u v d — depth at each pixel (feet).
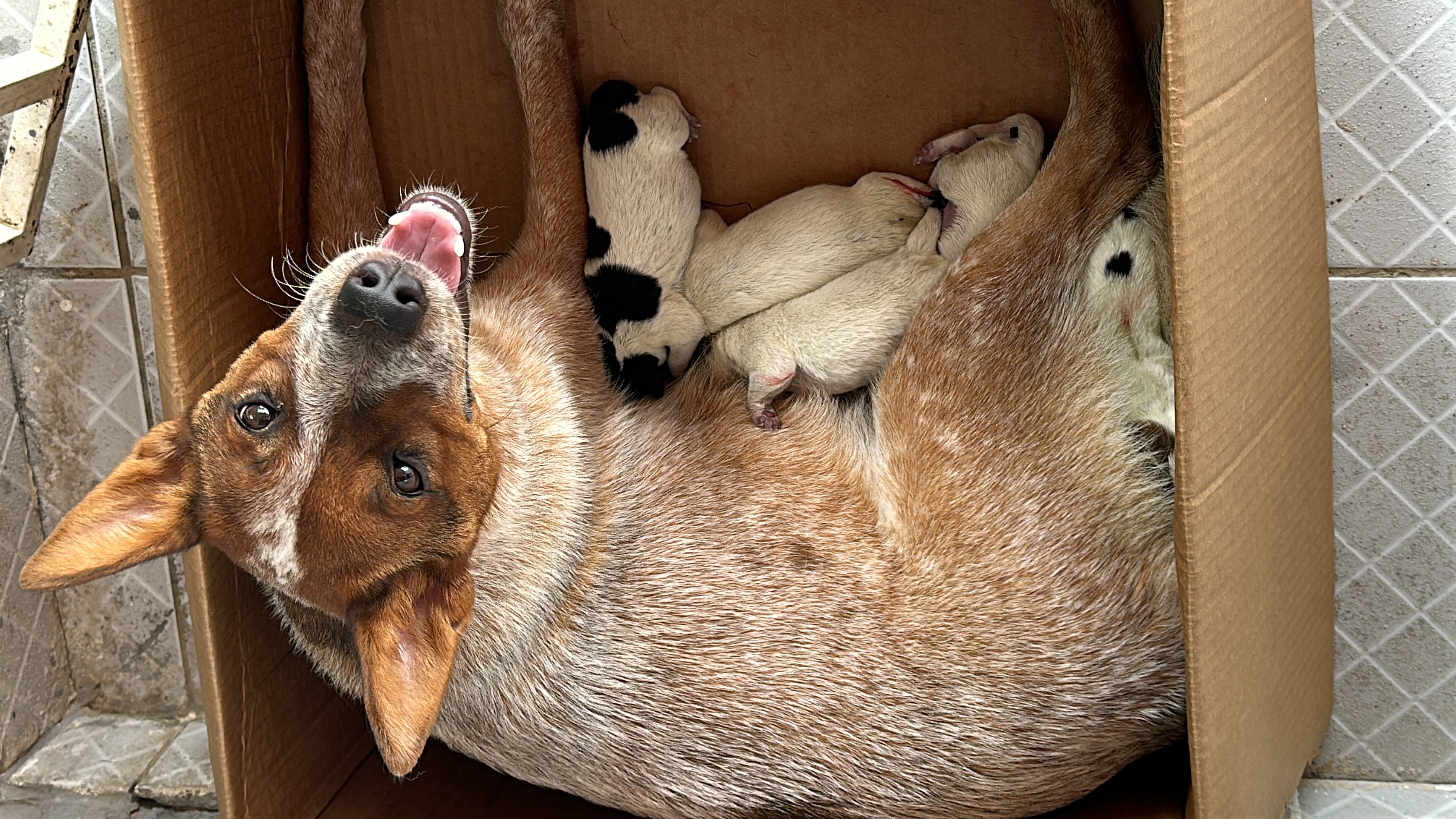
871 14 2.58
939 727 2.44
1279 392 2.22
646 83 2.69
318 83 2.61
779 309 2.62
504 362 2.50
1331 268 2.57
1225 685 2.14
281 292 2.61
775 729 2.46
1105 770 2.48
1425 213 2.50
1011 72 2.57
